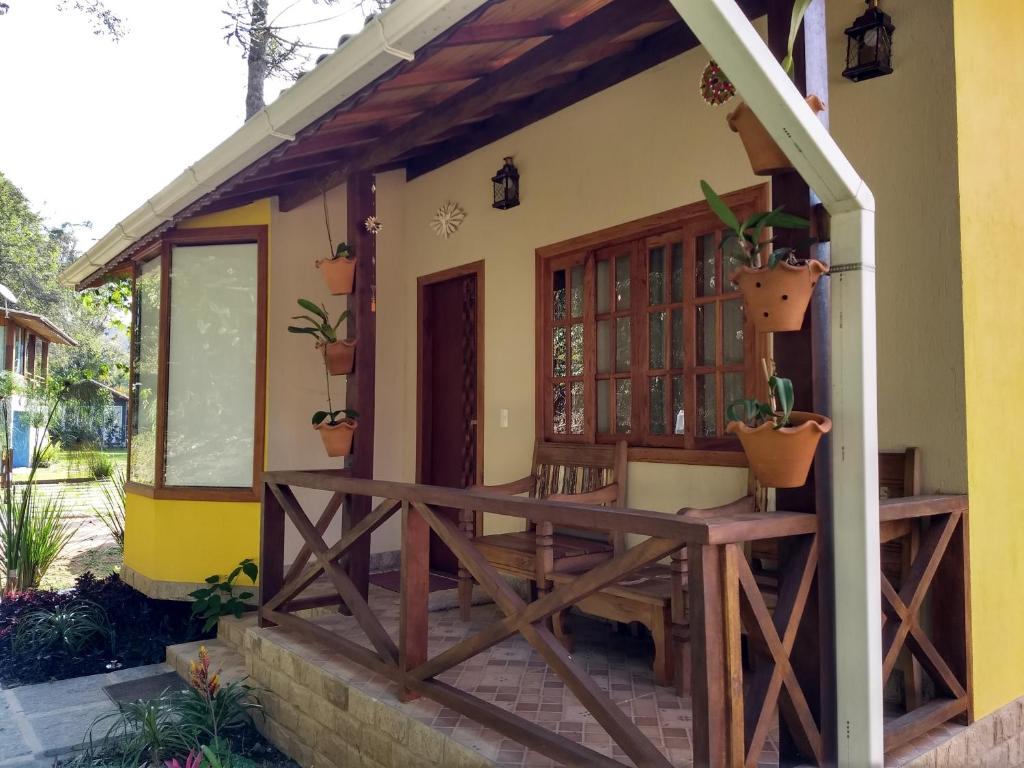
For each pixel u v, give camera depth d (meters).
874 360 2.05
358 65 3.04
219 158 4.07
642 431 4.22
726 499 3.70
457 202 5.52
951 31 2.84
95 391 9.15
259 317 5.30
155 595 5.34
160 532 5.37
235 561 5.22
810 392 2.13
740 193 3.66
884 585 2.47
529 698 3.09
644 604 3.30
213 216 5.43
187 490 5.34
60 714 4.06
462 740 2.63
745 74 1.84
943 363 2.84
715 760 1.89
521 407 4.93
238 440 5.34
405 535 3.07
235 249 5.45
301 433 5.41
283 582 4.25
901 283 2.96
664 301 4.14
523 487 4.55
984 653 2.85
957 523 2.76
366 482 3.35
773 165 2.13
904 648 2.85
